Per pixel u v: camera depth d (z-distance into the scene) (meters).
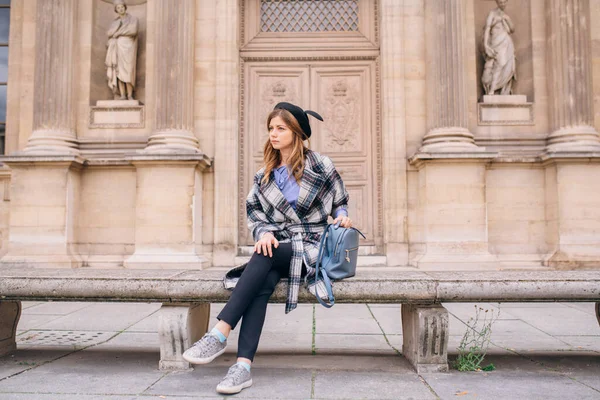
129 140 8.83
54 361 3.59
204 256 8.24
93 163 8.35
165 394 2.75
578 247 7.80
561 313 5.84
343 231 3.09
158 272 3.65
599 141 8.34
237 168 8.85
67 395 2.73
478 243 7.75
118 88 9.11
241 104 9.22
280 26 9.45
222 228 8.46
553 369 3.38
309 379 3.08
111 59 9.02
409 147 8.62
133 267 7.74
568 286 3.10
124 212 8.41
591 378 3.14
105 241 8.39
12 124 9.42
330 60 9.32
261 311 2.97
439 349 3.27
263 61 9.32
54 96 8.54
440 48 8.34
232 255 8.42
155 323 5.24
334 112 9.25
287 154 3.18
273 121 3.15
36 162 8.02
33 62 9.26
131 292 3.22
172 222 7.90
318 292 3.01
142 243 7.89
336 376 3.16
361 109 9.23
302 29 9.43
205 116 8.73
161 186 7.95
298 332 4.79
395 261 8.40
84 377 3.12
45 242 7.99
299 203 3.08
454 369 3.36
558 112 8.44
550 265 7.87
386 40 8.80
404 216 8.48
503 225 8.27
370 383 3.00
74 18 8.88
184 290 3.18
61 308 6.23
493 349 4.05
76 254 8.27
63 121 8.59
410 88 8.73
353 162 9.14
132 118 8.93
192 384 2.95
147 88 8.95
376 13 9.36
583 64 8.35
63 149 8.26
